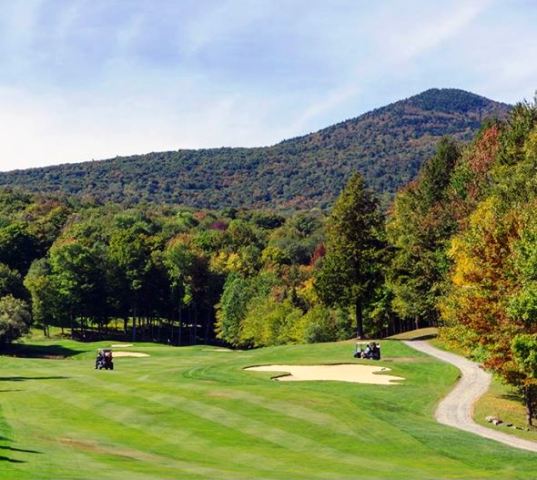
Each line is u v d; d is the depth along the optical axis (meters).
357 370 51.66
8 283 101.44
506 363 32.84
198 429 27.88
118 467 19.64
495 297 34.72
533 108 69.25
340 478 19.92
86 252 106.62
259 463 22.50
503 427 32.59
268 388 38.44
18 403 33.62
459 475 21.91
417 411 35.81
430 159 90.31
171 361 61.88
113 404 33.03
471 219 55.91
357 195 70.38
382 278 70.88
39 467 18.58
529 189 53.38
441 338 50.34
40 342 93.94
